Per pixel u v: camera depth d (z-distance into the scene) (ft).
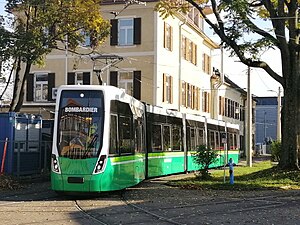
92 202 55.52
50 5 84.84
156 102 127.85
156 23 128.26
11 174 75.46
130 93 129.49
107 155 58.34
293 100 82.58
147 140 80.18
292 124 82.38
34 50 83.30
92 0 89.25
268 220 43.65
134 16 129.49
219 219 44.16
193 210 49.65
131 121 68.18
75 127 58.70
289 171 81.05
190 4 86.69
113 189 59.88
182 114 100.83
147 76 128.67
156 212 48.24
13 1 84.12
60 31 87.97
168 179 86.99
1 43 80.89
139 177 72.64
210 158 85.10
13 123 77.51
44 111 132.87
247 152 135.74
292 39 82.64
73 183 57.36
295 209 50.31
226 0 74.49
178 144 97.04
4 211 48.24
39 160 83.30
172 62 138.82
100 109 59.00
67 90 59.77
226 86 205.98
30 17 86.58
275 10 83.30
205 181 80.38
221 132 128.77
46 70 134.92
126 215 46.26
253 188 70.08
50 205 52.85
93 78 132.05
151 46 128.47
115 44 130.31
